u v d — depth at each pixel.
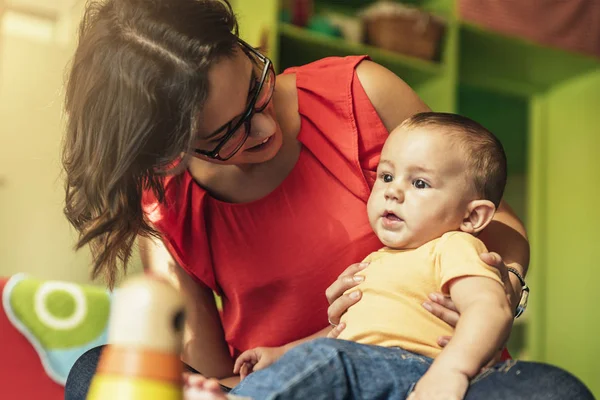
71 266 2.40
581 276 3.56
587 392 0.79
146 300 0.54
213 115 0.93
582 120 3.63
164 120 0.92
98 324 1.47
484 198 1.04
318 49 2.60
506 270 0.95
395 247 1.05
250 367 1.16
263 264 1.19
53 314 1.45
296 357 0.82
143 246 1.30
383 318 0.96
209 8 0.96
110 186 0.96
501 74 3.58
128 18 0.94
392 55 2.74
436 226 1.02
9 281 1.44
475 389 0.79
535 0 3.16
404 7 2.80
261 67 1.01
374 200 1.07
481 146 1.05
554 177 3.72
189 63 0.90
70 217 1.08
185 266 1.23
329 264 1.16
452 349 0.82
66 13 2.45
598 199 3.53
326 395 0.80
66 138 1.05
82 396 0.97
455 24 2.91
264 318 1.22
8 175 2.35
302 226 1.17
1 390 1.39
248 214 1.19
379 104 1.18
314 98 1.18
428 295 0.97
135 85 0.92
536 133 3.76
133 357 0.53
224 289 1.24
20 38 2.39
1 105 2.35
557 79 3.65
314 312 1.19
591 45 3.33
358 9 3.00
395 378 0.85
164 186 1.18
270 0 2.45
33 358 1.42
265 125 0.99
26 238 2.36
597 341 3.46
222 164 1.12
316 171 1.17
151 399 0.52
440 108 2.87
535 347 3.63
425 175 1.02
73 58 1.03
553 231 3.70
